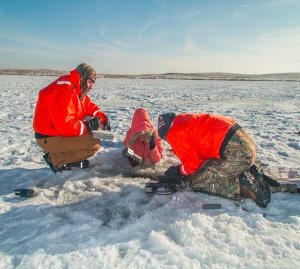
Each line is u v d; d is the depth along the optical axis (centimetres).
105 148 650
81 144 497
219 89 2934
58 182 476
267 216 367
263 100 1834
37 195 430
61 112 461
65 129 470
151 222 352
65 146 493
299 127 937
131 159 531
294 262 282
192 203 397
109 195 433
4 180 484
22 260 288
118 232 337
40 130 486
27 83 3284
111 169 529
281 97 2039
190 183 420
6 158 598
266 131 871
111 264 284
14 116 1122
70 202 414
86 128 493
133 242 313
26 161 580
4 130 872
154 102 1698
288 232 329
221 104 1612
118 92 2392
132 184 464
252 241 314
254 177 398
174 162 557
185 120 401
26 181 478
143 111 542
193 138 398
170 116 410
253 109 1403
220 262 285
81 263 285
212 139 387
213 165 395
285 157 602
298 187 433
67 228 344
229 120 400
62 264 285
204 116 404
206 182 404
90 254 297
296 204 391
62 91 462
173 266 278
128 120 1056
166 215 371
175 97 2027
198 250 298
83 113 539
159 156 542
